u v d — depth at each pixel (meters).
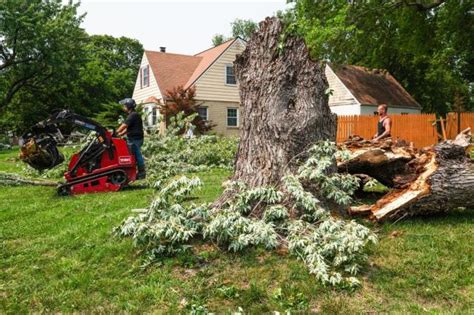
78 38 28.11
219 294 3.09
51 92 29.27
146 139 10.84
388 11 17.97
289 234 3.84
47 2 27.05
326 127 4.67
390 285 3.16
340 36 17.58
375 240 3.45
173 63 25.78
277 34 4.74
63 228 4.84
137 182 8.59
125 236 4.28
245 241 3.62
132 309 2.94
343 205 4.69
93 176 7.35
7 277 3.51
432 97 32.78
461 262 3.50
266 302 2.98
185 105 21.56
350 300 2.98
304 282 3.21
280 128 4.49
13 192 7.59
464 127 17.73
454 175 4.70
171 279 3.36
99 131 7.37
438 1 17.27
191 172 9.89
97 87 31.78
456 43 20.16
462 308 2.83
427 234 4.24
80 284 3.32
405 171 5.80
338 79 25.50
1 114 28.92
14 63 25.31
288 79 4.62
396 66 31.02
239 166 4.77
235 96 25.02
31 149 6.96
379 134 8.39
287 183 4.02
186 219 3.90
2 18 23.72
